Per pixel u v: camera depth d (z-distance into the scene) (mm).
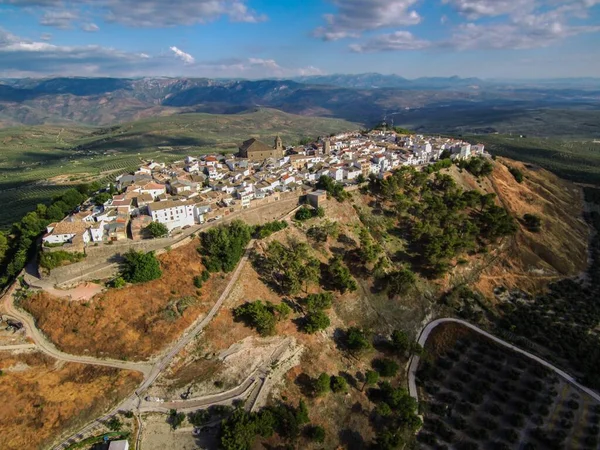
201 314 133000
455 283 182000
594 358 146250
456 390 134375
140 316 126188
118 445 95312
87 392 106375
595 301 182250
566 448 114125
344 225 192000
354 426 120000
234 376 119688
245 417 103875
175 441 102812
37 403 101875
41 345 116312
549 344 153000
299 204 197375
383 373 136625
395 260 185250
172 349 121875
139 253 136625
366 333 149125
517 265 198875
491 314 171000
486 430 119625
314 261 163250
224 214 175500
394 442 109500
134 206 173375
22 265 144000
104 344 118250
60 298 124812
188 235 155750
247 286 147500
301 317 145250
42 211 175000
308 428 114938
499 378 138250
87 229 146375
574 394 131125
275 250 159875
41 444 95562
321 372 130875
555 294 186625
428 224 197625
